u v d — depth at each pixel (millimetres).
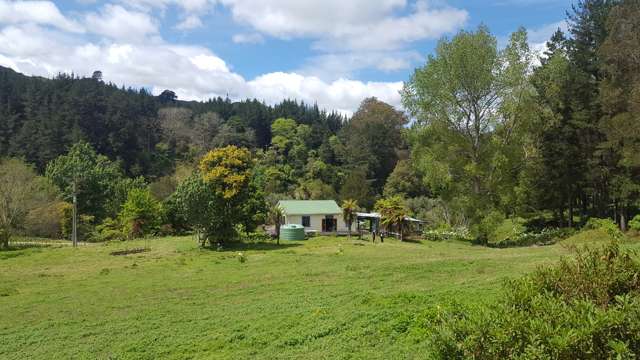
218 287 22594
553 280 6383
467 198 38500
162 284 24203
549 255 23922
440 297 14461
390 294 16109
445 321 6102
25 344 14688
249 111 119375
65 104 85000
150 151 96125
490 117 37500
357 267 25094
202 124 108250
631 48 30328
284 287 21047
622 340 4875
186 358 12164
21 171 50781
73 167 64562
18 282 26703
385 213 48281
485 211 37688
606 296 5824
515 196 39750
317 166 86625
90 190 65750
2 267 33188
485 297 13289
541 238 38375
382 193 83062
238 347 12531
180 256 36312
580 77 39969
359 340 11375
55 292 23344
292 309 16141
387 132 94250
